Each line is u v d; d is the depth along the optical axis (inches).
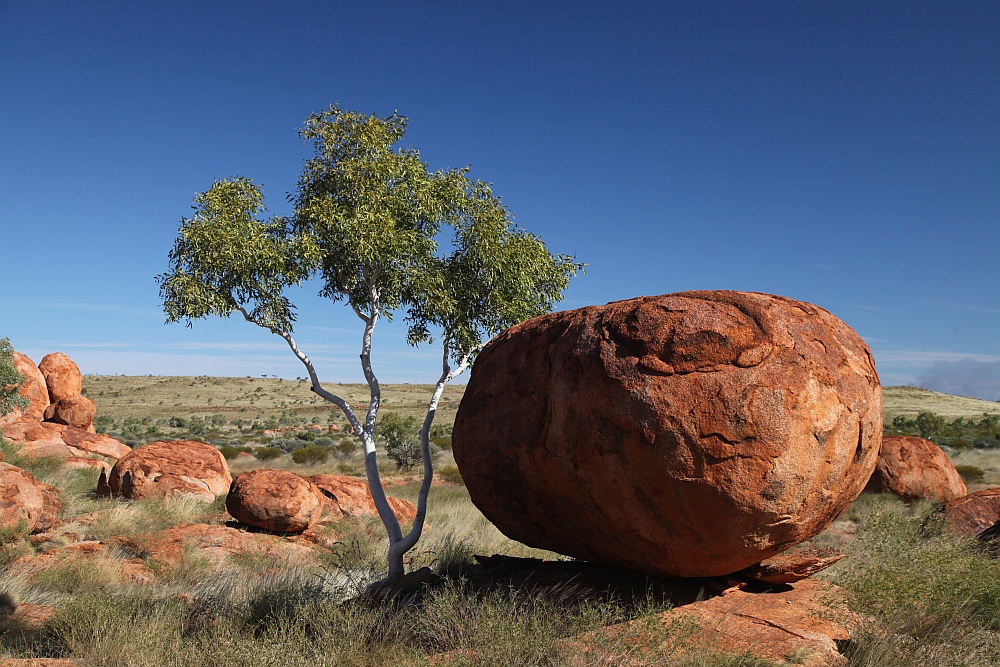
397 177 348.8
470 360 357.1
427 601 247.0
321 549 476.4
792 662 190.2
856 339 219.5
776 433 185.3
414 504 645.3
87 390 4205.2
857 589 237.6
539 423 227.3
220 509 596.4
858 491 216.5
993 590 229.8
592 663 185.6
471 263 350.9
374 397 339.0
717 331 191.0
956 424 2247.8
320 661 207.2
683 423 185.9
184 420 3006.9
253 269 329.4
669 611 216.4
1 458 683.4
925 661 187.5
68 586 364.5
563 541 253.9
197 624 274.4
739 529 195.2
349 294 355.9
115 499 620.1
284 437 2071.9
